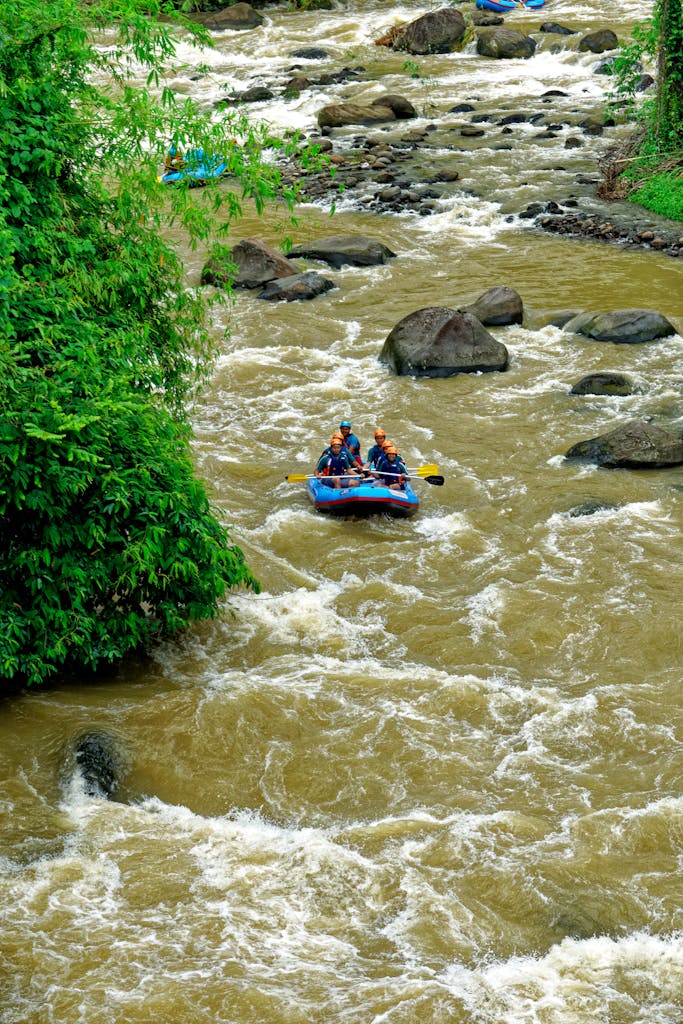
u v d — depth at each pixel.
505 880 13.84
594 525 22.59
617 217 42.06
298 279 36.34
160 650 18.44
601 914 13.30
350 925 13.27
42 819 14.81
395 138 53.19
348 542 22.33
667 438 25.41
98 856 14.24
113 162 19.70
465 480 24.84
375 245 39.38
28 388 16.58
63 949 12.73
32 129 17.84
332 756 16.12
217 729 16.52
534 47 66.81
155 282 20.31
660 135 45.72
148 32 18.98
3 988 12.16
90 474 16.23
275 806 15.34
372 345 32.41
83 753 15.70
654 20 45.62
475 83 62.03
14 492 15.90
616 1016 11.98
